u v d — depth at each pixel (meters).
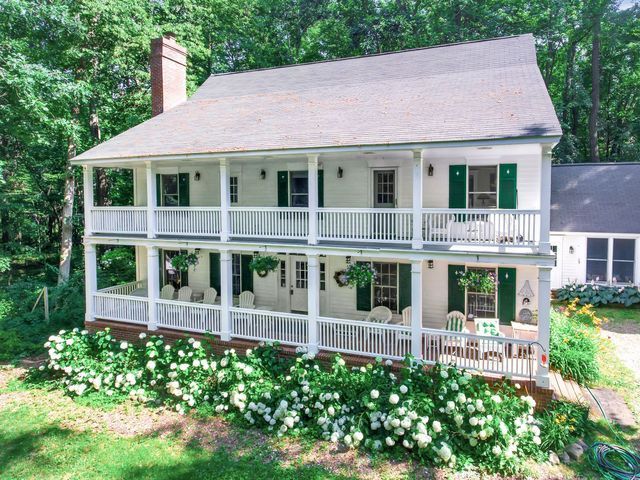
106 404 9.89
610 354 12.46
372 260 12.84
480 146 8.79
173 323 12.62
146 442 8.38
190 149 11.72
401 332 10.84
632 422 8.88
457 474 7.33
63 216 20.89
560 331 11.62
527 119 9.20
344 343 10.78
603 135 33.91
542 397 9.00
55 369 11.13
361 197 12.76
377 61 15.92
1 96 15.33
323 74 16.17
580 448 7.90
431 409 7.99
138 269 16.58
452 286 12.11
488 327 10.61
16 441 8.48
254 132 12.12
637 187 18.73
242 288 14.84
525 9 26.66
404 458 7.75
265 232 11.53
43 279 23.38
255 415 9.06
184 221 12.42
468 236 9.56
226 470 7.49
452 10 26.92
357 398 8.86
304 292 14.09
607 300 17.19
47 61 18.19
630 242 17.61
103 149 13.42
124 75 21.77
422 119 10.52
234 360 10.37
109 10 18.23
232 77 18.38
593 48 27.78
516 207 11.35
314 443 8.26
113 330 13.30
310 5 31.45
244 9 28.38
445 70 13.80
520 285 11.62
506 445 7.51
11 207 22.23
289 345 11.40
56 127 17.69
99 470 7.55
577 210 18.67
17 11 15.59
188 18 24.64
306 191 13.55
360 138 10.05
